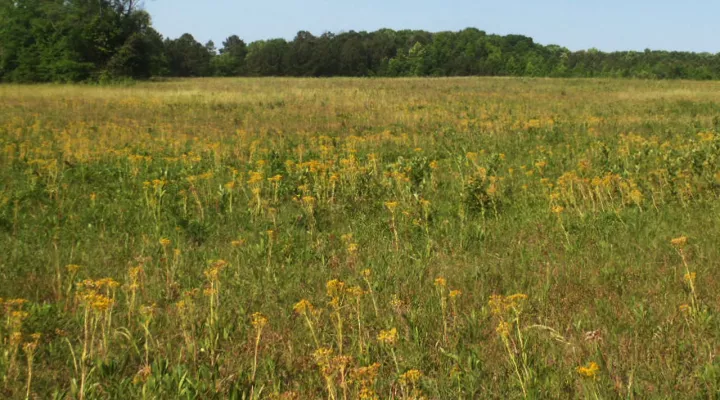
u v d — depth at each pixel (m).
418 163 10.66
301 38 110.06
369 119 19.80
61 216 8.02
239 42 129.62
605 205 8.37
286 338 4.81
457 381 4.02
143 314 4.80
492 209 8.30
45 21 46.59
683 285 5.47
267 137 15.62
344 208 8.51
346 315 5.11
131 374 4.34
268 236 6.94
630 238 6.95
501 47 113.56
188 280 5.89
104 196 9.30
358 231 7.58
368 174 10.29
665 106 23.23
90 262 6.38
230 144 14.27
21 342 4.37
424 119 19.16
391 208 7.39
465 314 5.04
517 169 11.29
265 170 10.98
